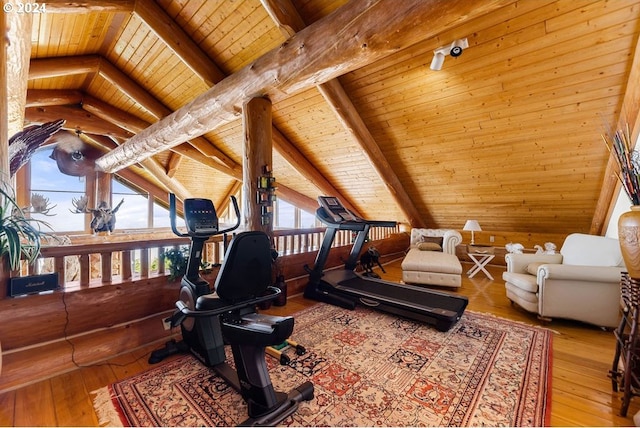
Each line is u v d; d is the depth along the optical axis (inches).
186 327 91.7
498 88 131.1
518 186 180.2
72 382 77.2
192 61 149.1
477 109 144.2
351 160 216.7
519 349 95.8
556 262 136.9
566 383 77.5
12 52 88.5
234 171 271.4
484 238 236.2
